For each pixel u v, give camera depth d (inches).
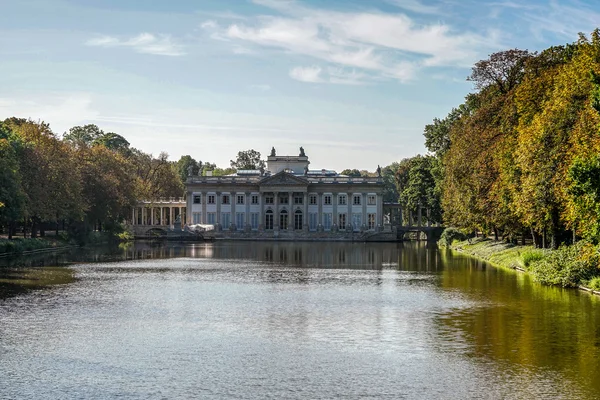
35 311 2349.9
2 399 1396.4
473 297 2664.9
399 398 1402.6
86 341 1888.5
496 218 4045.3
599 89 2146.9
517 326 2062.0
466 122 4948.3
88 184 6387.8
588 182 2100.1
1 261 4357.8
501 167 3764.8
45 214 5265.8
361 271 3895.2
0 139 4601.4
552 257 3122.5
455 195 4970.5
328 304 2536.9
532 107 3614.7
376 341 1886.1
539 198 3127.5
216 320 2201.0
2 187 4483.3
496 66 4709.6
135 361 1679.4
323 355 1737.2
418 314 2293.3
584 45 3061.0
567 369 1592.0
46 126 5807.1
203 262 4613.7
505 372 1572.3
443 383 1494.8
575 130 2849.4
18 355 1733.5
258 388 1469.0
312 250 6284.5
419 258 5009.8
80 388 1469.0
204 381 1518.2
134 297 2714.1
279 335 1969.7
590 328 2018.9
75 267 4020.7
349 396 1416.1
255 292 2893.7
